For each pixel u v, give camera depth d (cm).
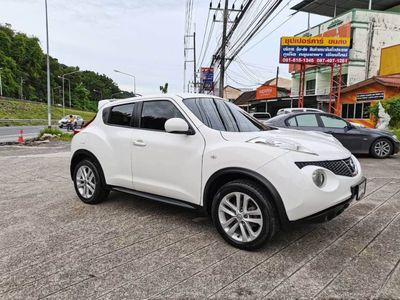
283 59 2139
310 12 3412
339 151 350
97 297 252
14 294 256
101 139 456
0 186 609
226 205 339
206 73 3228
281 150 312
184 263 303
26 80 9488
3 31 9325
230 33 1363
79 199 511
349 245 337
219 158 336
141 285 268
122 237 362
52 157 1011
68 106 10806
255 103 3369
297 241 347
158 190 395
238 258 311
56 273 287
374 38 2666
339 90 2178
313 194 298
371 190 556
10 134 2438
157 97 415
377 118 1802
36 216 432
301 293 255
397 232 369
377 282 268
